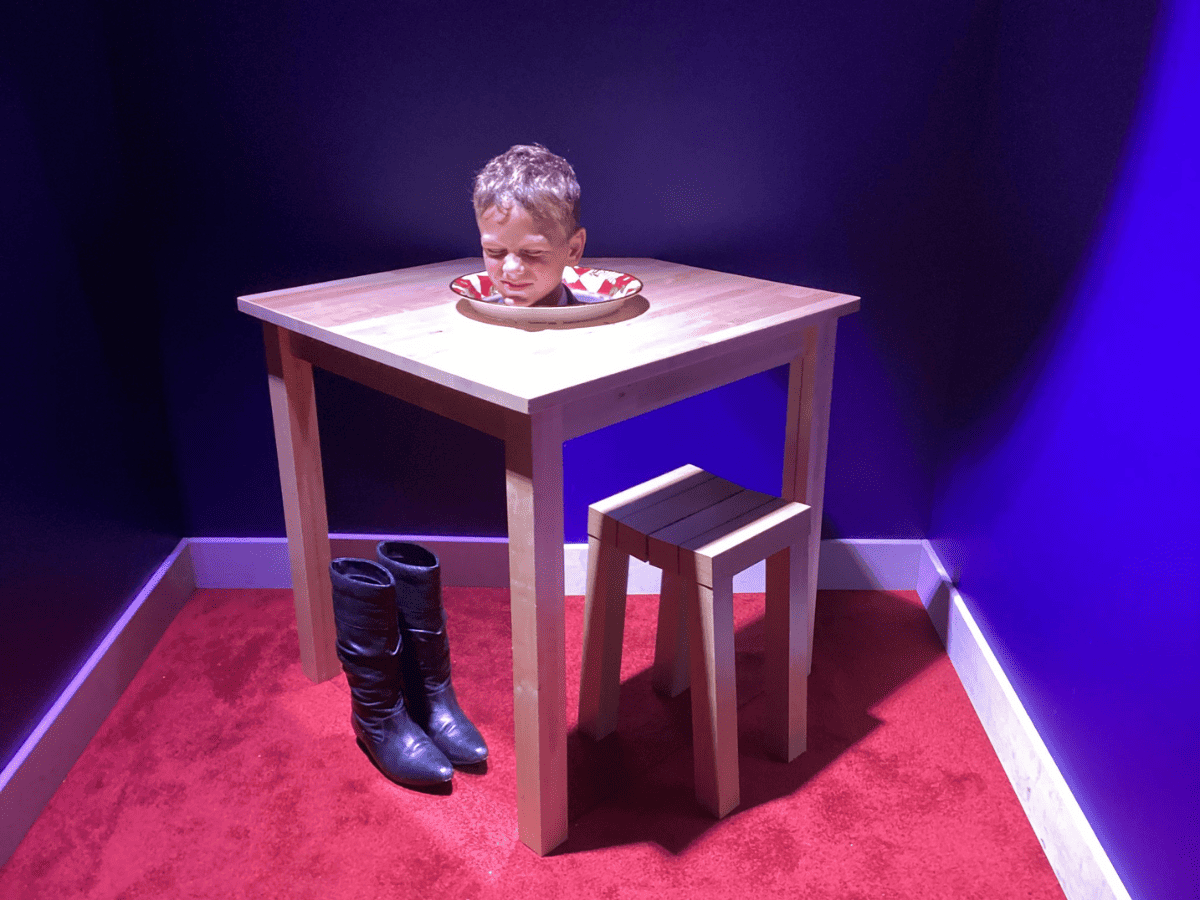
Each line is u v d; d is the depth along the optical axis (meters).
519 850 1.38
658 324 1.37
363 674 1.51
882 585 2.10
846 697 1.73
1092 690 1.28
